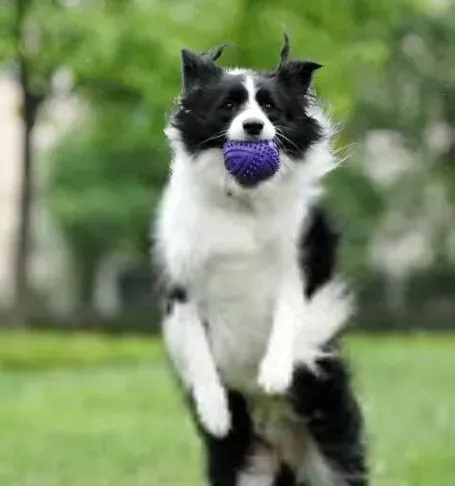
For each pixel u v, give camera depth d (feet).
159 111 65.26
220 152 18.44
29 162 76.43
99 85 70.85
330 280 19.67
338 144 21.93
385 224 110.32
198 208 18.80
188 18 64.49
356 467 20.20
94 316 93.15
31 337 74.28
